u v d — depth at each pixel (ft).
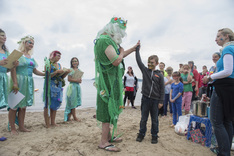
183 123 11.33
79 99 14.75
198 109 9.65
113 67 7.84
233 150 8.43
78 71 14.26
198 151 8.25
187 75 14.61
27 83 10.78
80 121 14.37
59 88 12.53
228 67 6.21
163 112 17.53
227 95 6.42
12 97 9.87
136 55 9.57
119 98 8.14
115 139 9.24
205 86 20.51
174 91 12.80
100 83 7.94
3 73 9.31
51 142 8.96
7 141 8.99
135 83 23.40
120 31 7.89
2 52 9.55
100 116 7.98
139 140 9.37
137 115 17.85
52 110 12.43
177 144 9.11
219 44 7.21
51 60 12.08
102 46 7.50
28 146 8.30
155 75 9.41
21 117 10.88
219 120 6.75
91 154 7.53
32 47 11.25
